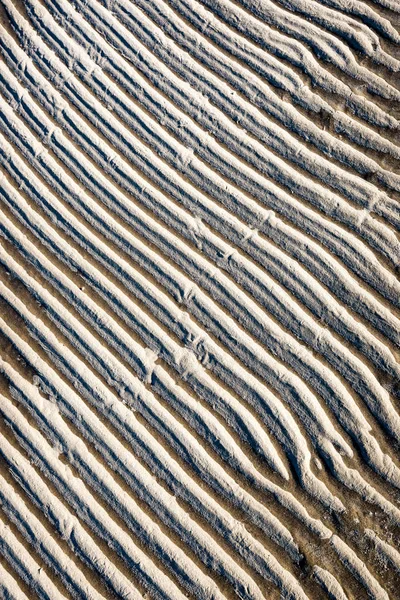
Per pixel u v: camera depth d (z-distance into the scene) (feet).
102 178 14.01
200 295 12.53
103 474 11.21
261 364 11.78
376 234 12.93
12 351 12.47
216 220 13.32
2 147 14.71
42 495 11.18
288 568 10.30
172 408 11.60
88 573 10.52
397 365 11.59
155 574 10.38
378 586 10.12
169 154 14.15
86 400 11.84
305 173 13.73
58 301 12.82
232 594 10.16
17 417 11.85
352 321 12.05
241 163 13.91
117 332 12.36
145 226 13.38
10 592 10.50
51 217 13.73
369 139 14.08
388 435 11.12
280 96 14.76
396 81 14.83
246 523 10.64
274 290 12.42
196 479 11.02
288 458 11.05
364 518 10.57
